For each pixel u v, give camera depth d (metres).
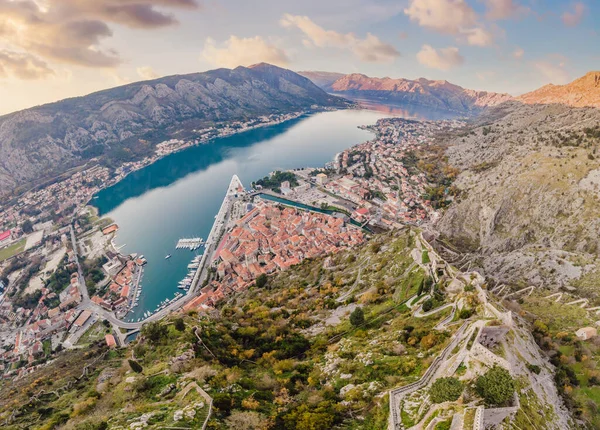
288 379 82.81
